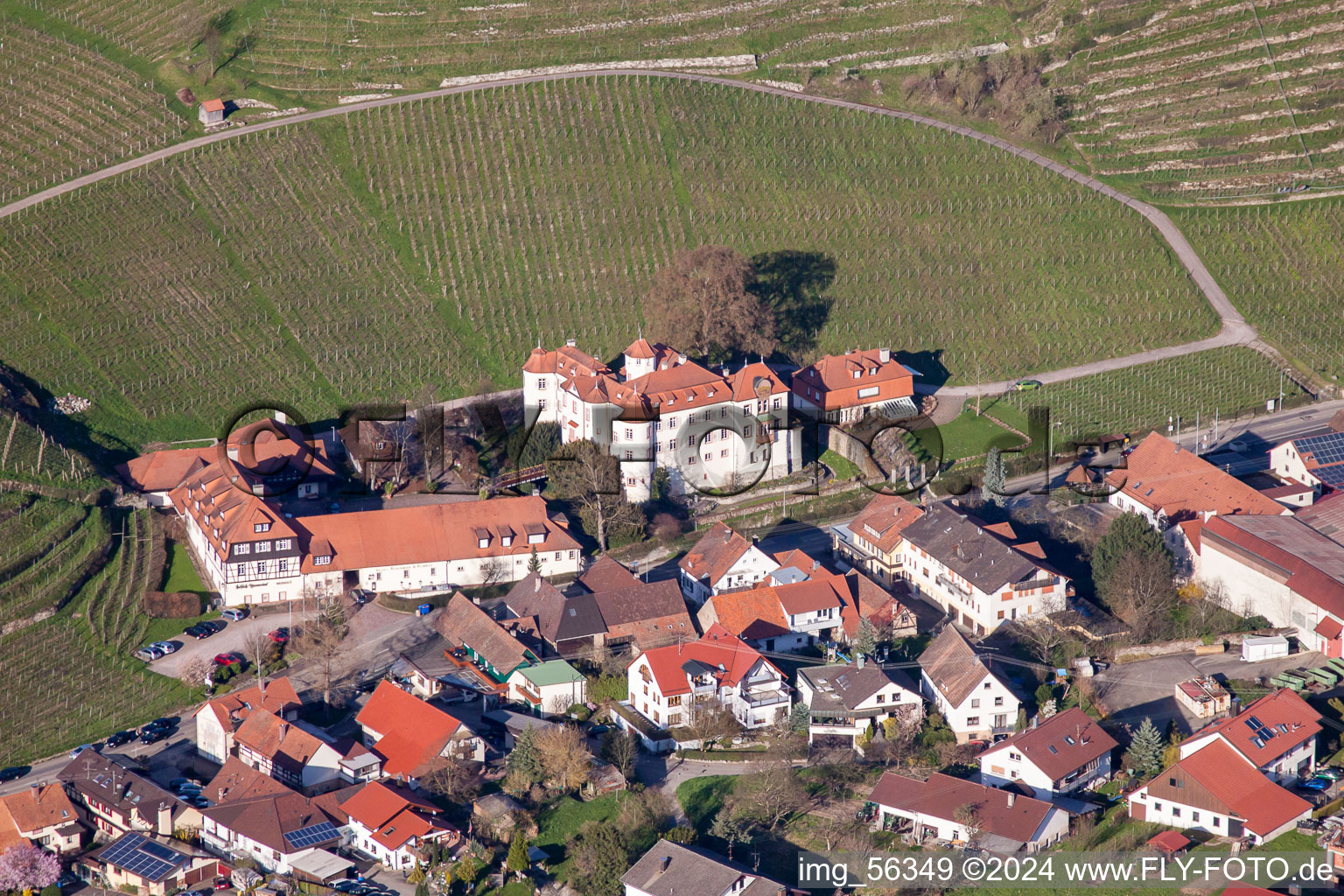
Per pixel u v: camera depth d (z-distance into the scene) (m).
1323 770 145.62
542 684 160.00
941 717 156.12
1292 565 167.62
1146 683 161.62
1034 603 170.38
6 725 163.00
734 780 150.25
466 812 146.75
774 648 169.88
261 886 138.62
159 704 166.88
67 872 145.38
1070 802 142.50
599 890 134.62
